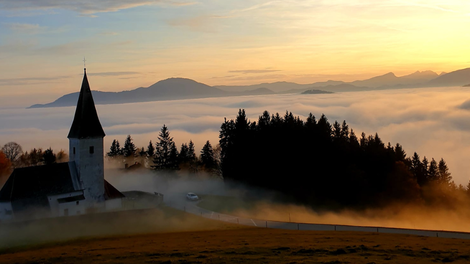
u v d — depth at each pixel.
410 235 44.66
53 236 50.00
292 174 90.44
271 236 44.41
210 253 33.91
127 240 45.56
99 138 69.81
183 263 30.30
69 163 68.88
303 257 31.44
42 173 65.69
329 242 39.16
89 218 59.06
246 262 30.03
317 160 92.44
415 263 29.02
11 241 47.53
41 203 63.12
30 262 34.31
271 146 95.50
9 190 62.09
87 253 36.97
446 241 39.59
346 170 87.56
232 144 103.94
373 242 38.94
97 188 69.69
